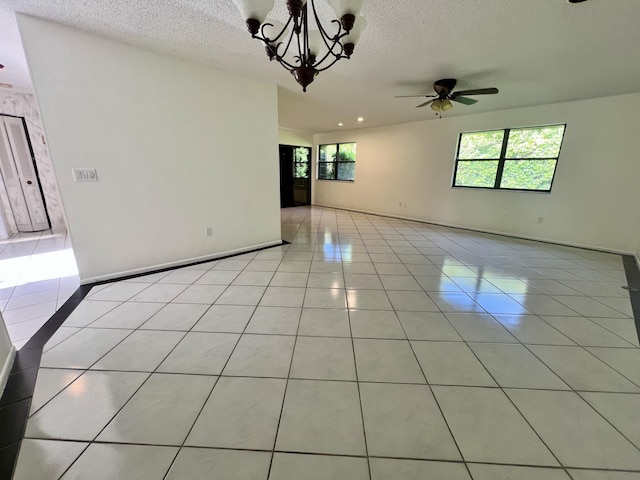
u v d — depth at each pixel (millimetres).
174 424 1297
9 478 1059
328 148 8516
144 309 2330
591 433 1282
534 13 1979
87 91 2465
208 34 2393
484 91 3146
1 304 2377
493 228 5445
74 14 2105
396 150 6773
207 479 1072
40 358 1716
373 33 2295
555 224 4723
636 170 3951
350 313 2326
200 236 3479
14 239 4441
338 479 1081
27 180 4852
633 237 4070
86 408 1368
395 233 5371
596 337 2041
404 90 3883
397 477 1091
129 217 2891
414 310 2396
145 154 2879
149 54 2736
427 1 1858
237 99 3463
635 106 3842
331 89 3865
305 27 1612
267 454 1172
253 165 3818
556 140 4594
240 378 1589
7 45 2676
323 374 1631
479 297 2668
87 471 1088
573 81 3393
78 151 2506
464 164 5738
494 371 1678
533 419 1354
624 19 2021
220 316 2242
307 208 8547
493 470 1118
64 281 2852
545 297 2691
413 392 1510
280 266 3428
